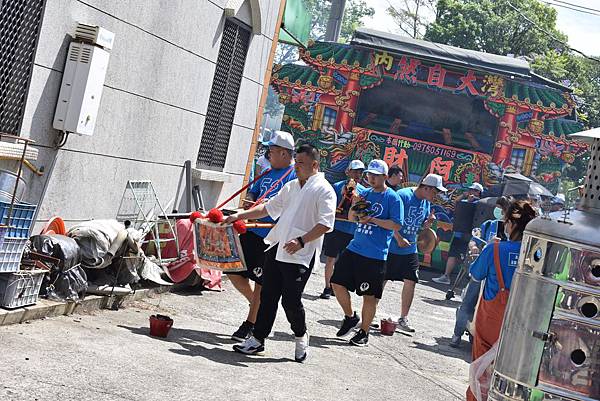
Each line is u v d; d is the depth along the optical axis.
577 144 23.98
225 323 10.27
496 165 24.16
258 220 9.82
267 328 8.94
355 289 10.91
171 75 12.05
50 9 8.92
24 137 8.91
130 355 7.62
